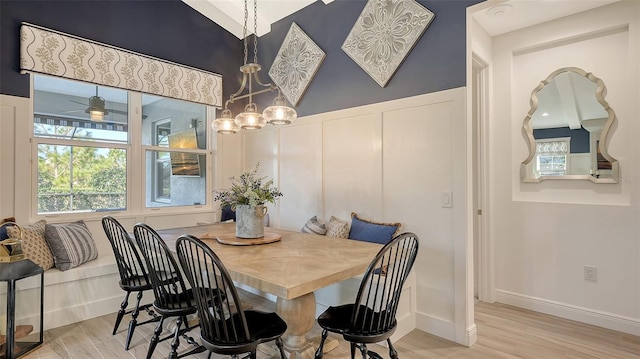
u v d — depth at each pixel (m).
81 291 2.79
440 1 2.58
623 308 2.57
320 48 3.48
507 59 3.17
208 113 4.24
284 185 3.87
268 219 4.00
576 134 2.82
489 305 3.13
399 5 2.81
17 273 2.14
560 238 2.87
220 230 2.87
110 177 3.45
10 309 2.12
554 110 2.94
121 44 3.36
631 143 2.56
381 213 2.94
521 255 3.07
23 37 2.77
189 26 3.91
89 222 3.26
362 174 3.10
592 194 2.74
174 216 3.83
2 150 2.76
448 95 2.53
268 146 4.08
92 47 3.13
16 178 2.82
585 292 2.74
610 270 2.63
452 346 2.39
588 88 2.77
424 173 2.68
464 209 2.45
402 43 2.79
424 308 2.66
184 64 3.86
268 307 3.08
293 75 3.75
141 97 3.64
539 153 3.02
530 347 2.35
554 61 2.95
